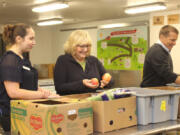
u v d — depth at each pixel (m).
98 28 6.33
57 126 1.44
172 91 2.00
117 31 5.95
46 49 7.38
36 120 1.48
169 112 1.99
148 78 2.85
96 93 2.08
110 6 4.36
